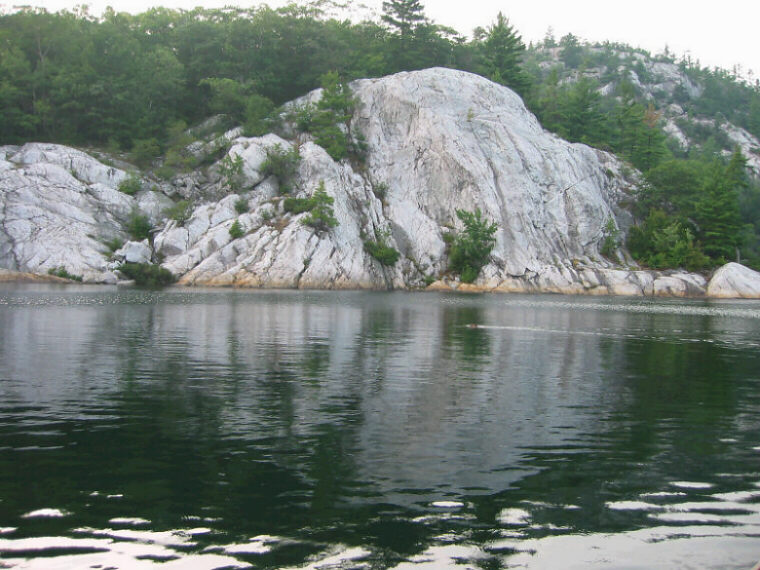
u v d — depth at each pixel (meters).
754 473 10.59
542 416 14.30
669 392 17.48
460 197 97.62
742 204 143.12
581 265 94.88
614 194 110.81
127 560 7.23
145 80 106.12
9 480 9.66
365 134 104.31
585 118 129.75
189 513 8.52
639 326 39.09
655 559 7.47
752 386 18.56
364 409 14.62
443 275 92.25
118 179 92.06
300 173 94.50
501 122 103.75
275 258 81.25
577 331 34.78
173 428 12.72
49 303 45.75
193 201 92.12
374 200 96.00
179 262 80.69
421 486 9.66
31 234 80.81
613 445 12.09
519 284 90.19
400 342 27.62
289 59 117.38
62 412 13.90
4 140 95.19
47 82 99.44
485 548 7.65
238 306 47.28
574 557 7.48
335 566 7.14
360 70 118.25
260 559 7.28
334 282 83.00
